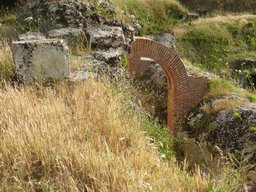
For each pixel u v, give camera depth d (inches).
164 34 608.1
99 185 73.2
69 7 199.2
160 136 125.8
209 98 375.9
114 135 102.0
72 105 118.2
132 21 245.1
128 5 647.8
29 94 121.0
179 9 698.2
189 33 615.2
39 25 213.3
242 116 295.0
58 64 131.7
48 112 106.0
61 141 87.0
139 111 127.6
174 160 116.1
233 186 97.9
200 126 342.0
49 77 133.7
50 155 80.6
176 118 389.7
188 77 366.6
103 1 229.3
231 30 631.2
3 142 83.3
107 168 79.0
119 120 111.0
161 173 91.7
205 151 324.2
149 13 660.1
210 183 98.0
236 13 798.5
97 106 118.9
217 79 397.7
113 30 201.6
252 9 827.4
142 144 104.2
